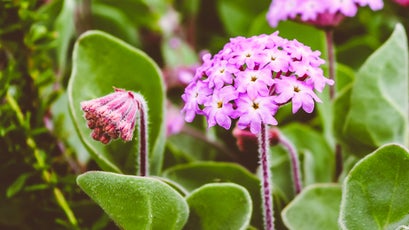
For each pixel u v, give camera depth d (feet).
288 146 1.16
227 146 1.39
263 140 0.97
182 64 1.60
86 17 1.56
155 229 0.97
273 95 0.91
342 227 0.95
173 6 1.76
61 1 1.28
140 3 1.64
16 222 1.15
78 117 1.08
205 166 1.14
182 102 1.51
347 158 1.26
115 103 0.94
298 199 1.11
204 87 0.91
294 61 0.92
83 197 1.16
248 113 0.88
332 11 1.18
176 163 1.25
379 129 1.19
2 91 1.09
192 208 1.00
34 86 1.17
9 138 1.10
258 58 0.90
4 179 1.12
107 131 0.93
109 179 0.93
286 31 1.43
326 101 1.32
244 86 0.88
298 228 1.10
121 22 1.59
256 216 1.12
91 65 1.12
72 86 1.08
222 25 1.74
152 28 1.69
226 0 1.64
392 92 1.19
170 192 0.94
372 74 1.18
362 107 1.19
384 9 1.62
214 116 0.89
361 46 1.51
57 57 1.28
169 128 1.38
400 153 0.94
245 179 1.13
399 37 1.18
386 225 0.97
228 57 0.91
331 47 1.23
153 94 1.14
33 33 1.16
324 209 1.11
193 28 1.72
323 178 1.28
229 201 0.98
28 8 1.17
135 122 1.01
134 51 1.13
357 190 0.96
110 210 0.95
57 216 1.14
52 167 1.17
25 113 1.16
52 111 1.26
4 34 1.14
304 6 1.20
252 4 1.63
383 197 0.96
